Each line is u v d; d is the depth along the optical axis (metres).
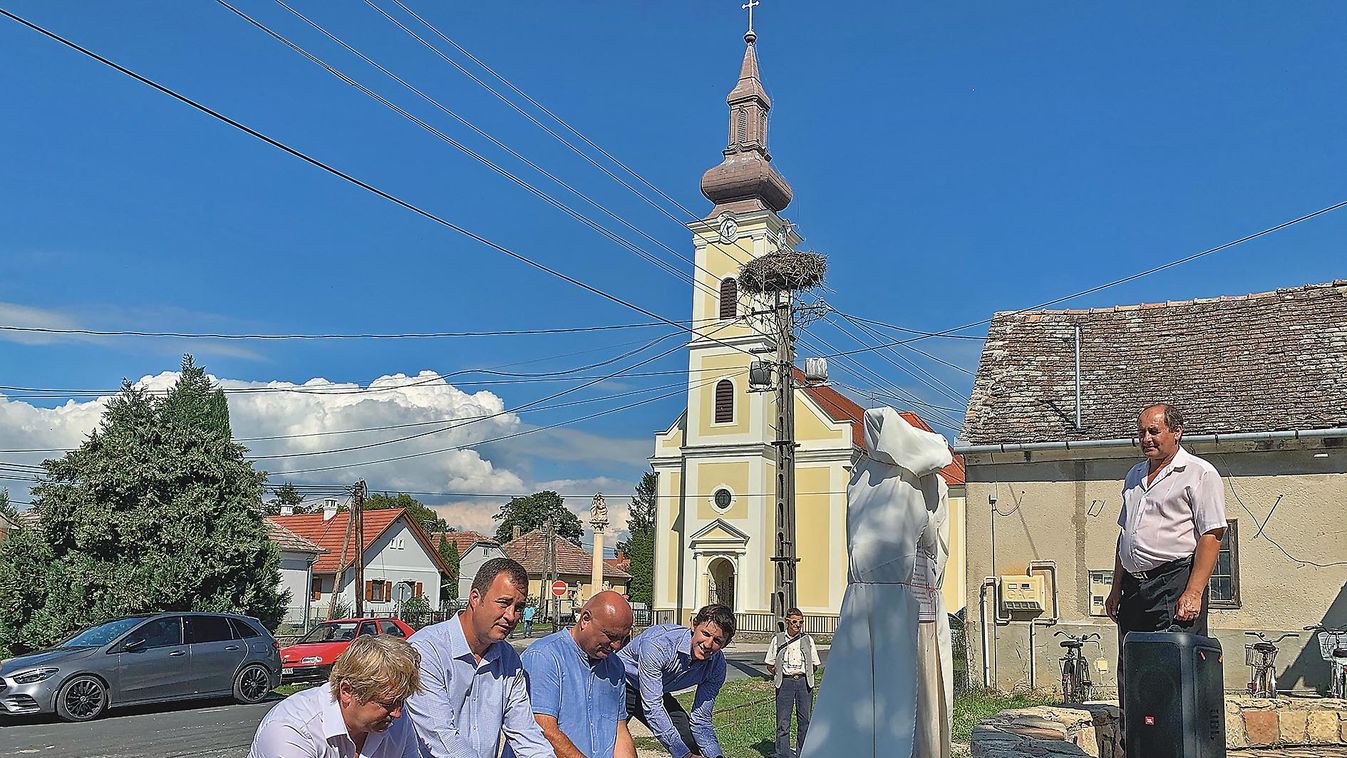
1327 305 19.80
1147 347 20.44
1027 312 22.20
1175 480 5.65
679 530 52.94
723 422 51.53
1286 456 17.80
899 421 5.33
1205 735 4.79
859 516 5.42
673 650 6.98
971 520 19.64
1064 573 18.81
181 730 16.31
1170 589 5.60
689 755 6.93
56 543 25.61
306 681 25.58
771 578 50.66
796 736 13.22
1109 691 18.16
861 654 5.23
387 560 63.66
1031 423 19.66
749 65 56.28
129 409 26.39
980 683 19.06
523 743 5.21
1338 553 17.22
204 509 26.08
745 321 51.34
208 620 20.34
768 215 52.41
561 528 116.75
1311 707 9.46
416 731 4.71
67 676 17.62
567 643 5.88
